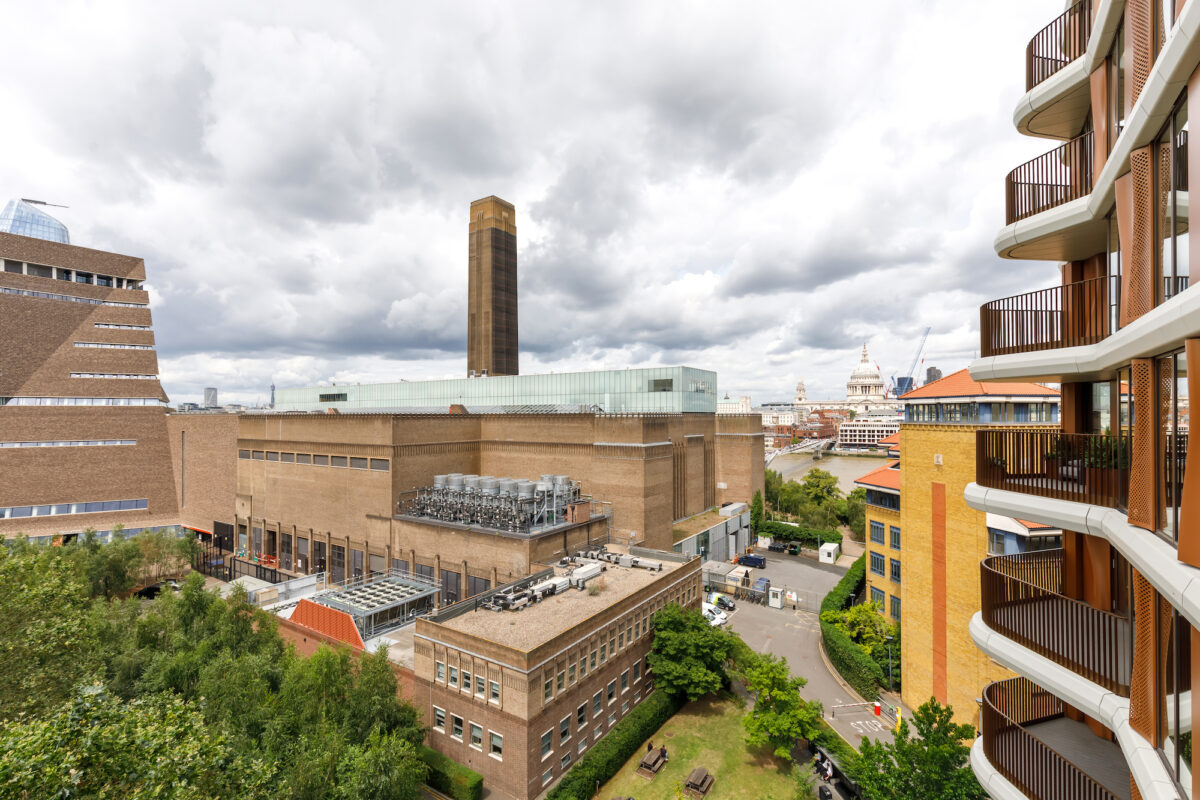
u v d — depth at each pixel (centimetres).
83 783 1362
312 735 2544
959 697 3212
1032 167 1602
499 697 3000
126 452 8500
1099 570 1504
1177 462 891
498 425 6994
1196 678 795
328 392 11450
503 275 13262
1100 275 1611
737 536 8250
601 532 5766
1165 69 794
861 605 4588
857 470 19612
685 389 8088
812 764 3162
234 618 3712
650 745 3266
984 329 1609
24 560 2756
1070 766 1258
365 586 5003
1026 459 1584
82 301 8631
